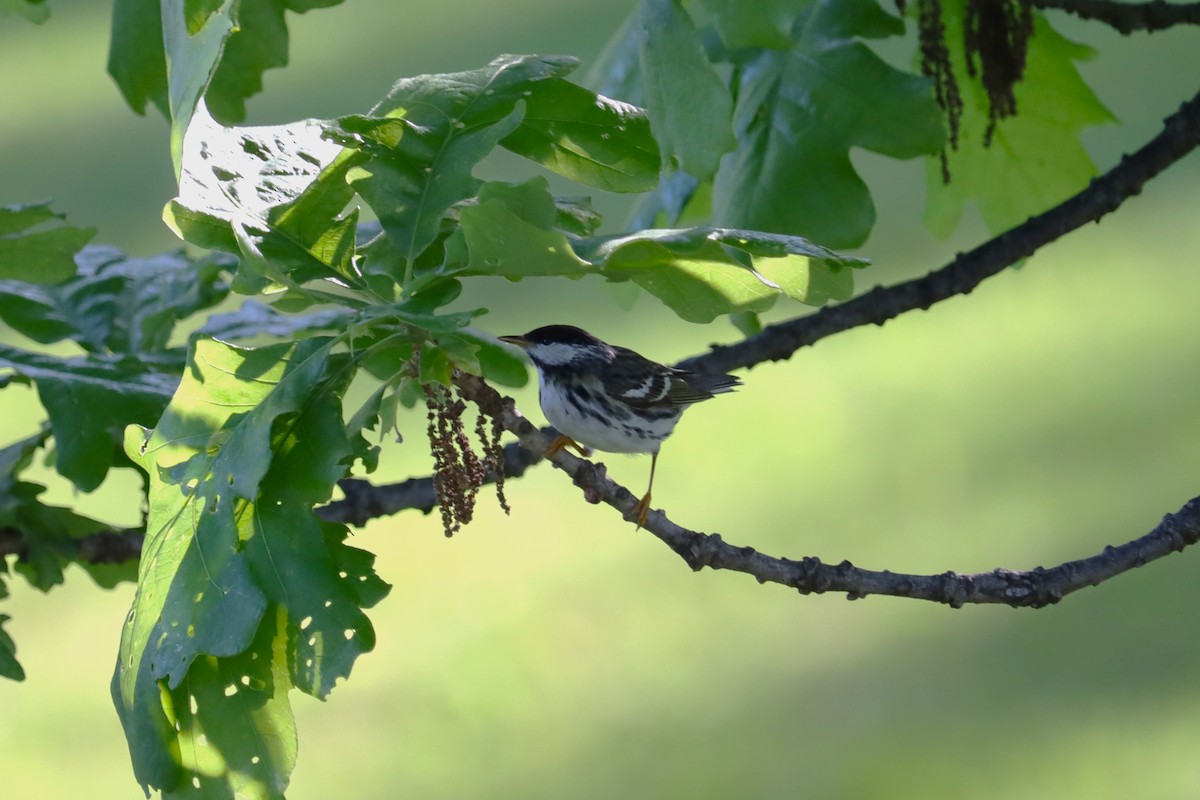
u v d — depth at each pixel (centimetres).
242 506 547
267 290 561
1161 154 764
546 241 495
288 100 3262
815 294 597
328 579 537
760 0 562
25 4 752
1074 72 874
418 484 768
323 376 552
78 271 770
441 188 565
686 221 936
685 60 568
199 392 543
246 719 551
